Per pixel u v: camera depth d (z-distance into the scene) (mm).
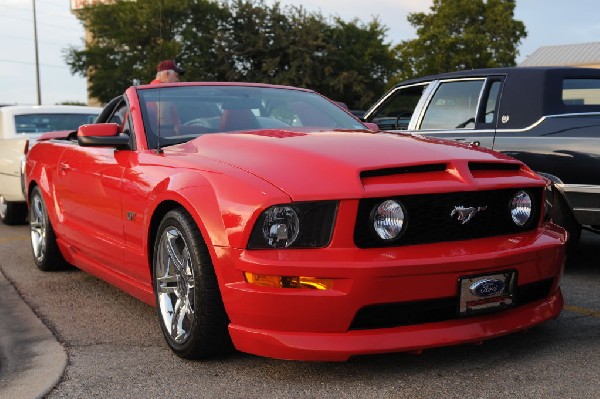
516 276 3037
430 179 2988
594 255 5797
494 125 5434
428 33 42438
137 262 3809
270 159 3164
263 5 46531
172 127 4043
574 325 3701
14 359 3457
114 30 43562
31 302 4586
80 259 4871
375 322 2873
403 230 2885
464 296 2902
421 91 6242
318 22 45969
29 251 6609
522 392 2799
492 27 42750
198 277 3098
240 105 4293
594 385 2857
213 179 3148
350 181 2863
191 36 43969
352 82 45156
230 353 3357
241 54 45125
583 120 4957
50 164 5258
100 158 4293
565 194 4910
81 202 4562
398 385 2908
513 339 3461
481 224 3080
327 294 2766
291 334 2850
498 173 3213
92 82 43875
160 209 3502
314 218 2850
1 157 8398
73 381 3094
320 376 3043
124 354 3455
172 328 3410
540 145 5062
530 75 5355
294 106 4461
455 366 3104
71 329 3934
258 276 2854
